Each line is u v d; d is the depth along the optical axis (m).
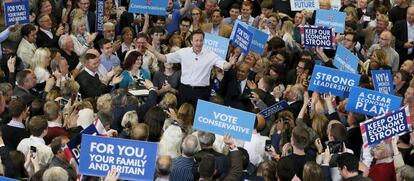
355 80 13.46
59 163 9.99
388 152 11.00
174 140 10.96
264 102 14.33
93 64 14.74
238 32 15.54
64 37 16.33
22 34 16.33
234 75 15.27
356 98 12.59
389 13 20.81
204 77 14.84
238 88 15.33
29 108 12.70
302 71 16.09
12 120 11.62
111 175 8.81
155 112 11.59
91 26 18.70
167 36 18.23
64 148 9.88
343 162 9.68
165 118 11.70
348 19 19.56
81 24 16.98
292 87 14.10
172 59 15.01
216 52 15.64
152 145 9.08
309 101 14.04
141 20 19.31
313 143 11.07
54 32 18.02
